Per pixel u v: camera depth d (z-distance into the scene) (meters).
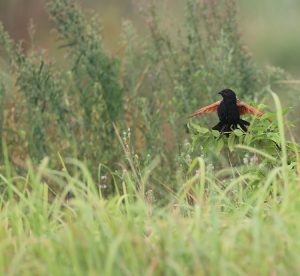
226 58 14.56
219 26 15.46
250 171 10.01
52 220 8.89
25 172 13.66
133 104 14.72
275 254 7.11
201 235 7.67
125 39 15.36
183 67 14.78
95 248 7.29
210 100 14.18
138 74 15.13
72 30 14.59
